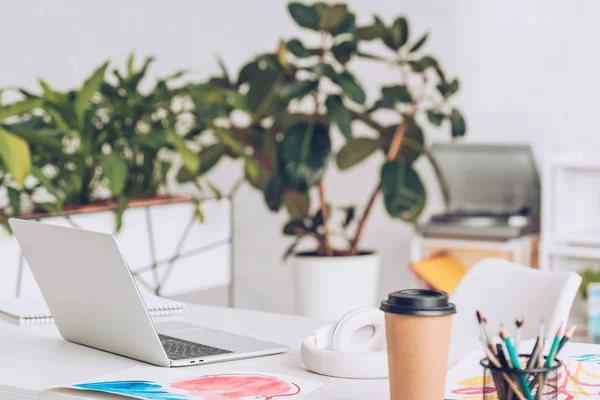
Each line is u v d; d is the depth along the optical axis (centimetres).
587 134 384
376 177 428
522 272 188
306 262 364
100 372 139
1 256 287
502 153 378
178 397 121
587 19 380
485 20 401
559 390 127
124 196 321
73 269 148
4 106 294
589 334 333
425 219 416
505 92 399
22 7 433
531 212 378
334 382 131
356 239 378
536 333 179
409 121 361
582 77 383
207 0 463
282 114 373
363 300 366
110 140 337
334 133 438
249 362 145
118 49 466
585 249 344
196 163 325
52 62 445
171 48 471
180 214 352
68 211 307
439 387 110
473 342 160
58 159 321
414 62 358
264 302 461
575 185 354
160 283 344
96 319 150
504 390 105
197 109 358
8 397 130
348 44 356
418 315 108
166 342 155
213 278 370
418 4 416
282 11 448
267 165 380
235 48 461
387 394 124
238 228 465
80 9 452
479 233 353
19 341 163
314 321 180
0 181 298
